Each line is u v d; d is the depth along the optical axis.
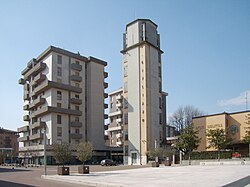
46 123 69.81
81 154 30.92
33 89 78.69
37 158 68.94
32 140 75.69
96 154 75.06
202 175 24.14
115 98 93.06
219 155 50.09
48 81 67.81
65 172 28.19
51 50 70.62
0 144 110.62
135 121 65.94
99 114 78.31
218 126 56.41
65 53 73.44
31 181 23.56
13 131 115.06
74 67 74.62
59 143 29.84
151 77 67.06
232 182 18.03
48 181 23.39
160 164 50.31
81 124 73.81
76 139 72.88
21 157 76.56
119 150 79.88
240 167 34.72
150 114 65.19
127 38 70.31
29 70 80.00
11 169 48.41
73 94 74.19
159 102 69.19
